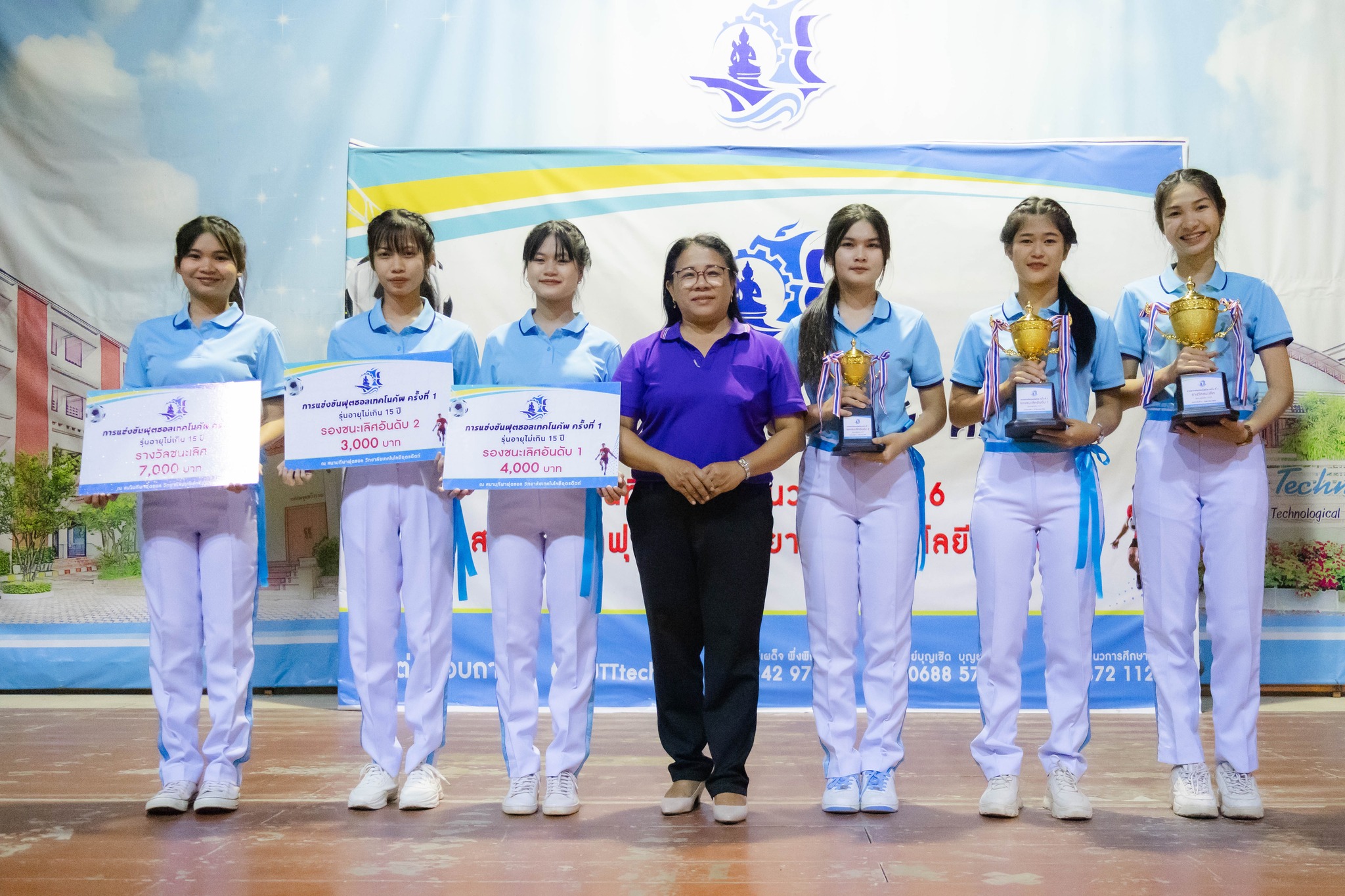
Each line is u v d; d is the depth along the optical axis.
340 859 2.09
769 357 2.52
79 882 1.94
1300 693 4.29
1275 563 4.31
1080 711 2.50
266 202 4.46
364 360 2.53
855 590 2.55
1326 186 4.33
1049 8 4.37
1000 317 2.62
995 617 2.53
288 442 2.52
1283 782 2.78
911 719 3.84
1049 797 2.49
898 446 2.49
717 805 2.37
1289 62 4.35
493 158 4.10
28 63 4.47
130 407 2.54
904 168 4.07
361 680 2.57
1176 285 2.61
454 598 4.10
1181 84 4.36
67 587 4.46
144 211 4.47
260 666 4.41
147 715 3.88
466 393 2.46
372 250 2.62
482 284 4.07
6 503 4.43
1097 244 4.03
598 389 2.43
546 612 4.07
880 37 4.38
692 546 2.46
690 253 2.48
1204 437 2.44
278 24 4.46
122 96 4.46
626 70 4.39
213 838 2.25
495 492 2.53
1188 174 2.57
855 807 2.46
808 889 1.89
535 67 4.40
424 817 2.44
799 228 4.08
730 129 4.38
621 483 2.60
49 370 4.46
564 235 2.61
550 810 2.43
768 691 4.05
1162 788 2.73
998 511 2.54
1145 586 2.57
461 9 4.42
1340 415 4.29
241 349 2.65
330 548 4.44
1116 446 4.04
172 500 2.54
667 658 2.47
